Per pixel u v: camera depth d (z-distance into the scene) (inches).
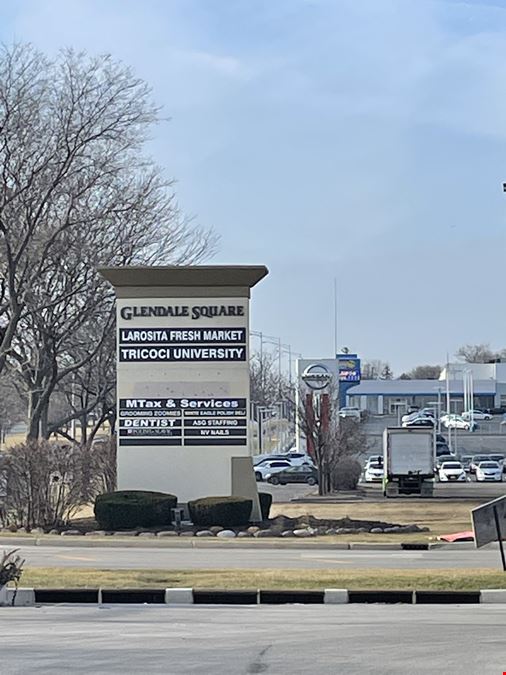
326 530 1334.9
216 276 1409.9
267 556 1074.1
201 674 450.0
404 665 470.6
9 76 1814.7
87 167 1841.8
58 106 1803.6
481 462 3533.5
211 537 1268.5
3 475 1375.5
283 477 3078.2
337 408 3531.0
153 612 679.7
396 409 6082.7
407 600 741.9
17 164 1774.1
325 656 494.9
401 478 2432.3
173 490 1398.9
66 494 1393.9
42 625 607.8
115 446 1544.0
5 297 1994.3
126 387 1413.6
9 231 1813.5
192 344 1412.4
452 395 6067.9
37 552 1127.0
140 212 1948.8
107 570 852.0
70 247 1857.8
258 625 609.3
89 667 464.8
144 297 1418.6
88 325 2178.9
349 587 758.5
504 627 596.4
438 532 1347.2
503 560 825.5
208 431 1405.0
